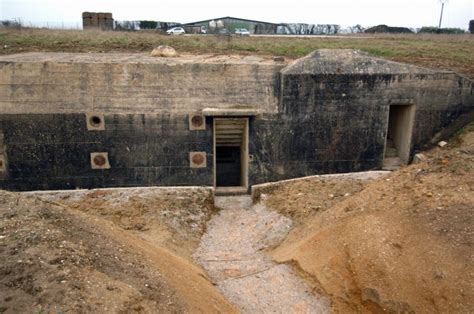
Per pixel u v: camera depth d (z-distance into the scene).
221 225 13.34
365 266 8.42
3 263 6.16
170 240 11.55
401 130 16.86
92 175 15.30
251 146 15.46
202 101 15.05
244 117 15.24
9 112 14.57
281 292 9.23
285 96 15.05
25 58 16.08
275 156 15.61
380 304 7.90
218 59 17.53
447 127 16.44
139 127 14.98
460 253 7.73
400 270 8.02
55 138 14.88
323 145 15.72
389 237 8.70
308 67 15.08
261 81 15.15
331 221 10.54
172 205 13.46
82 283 6.06
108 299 5.95
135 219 12.34
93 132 14.91
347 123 15.62
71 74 14.59
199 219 13.33
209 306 7.61
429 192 9.54
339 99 15.34
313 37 31.52
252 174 15.71
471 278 7.32
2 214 7.81
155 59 16.97
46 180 15.24
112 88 14.74
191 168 15.49
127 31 31.41
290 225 12.08
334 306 8.59
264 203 14.09
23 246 6.68
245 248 11.71
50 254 6.60
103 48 22.08
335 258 9.12
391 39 29.84
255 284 9.62
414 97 15.79
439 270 7.65
